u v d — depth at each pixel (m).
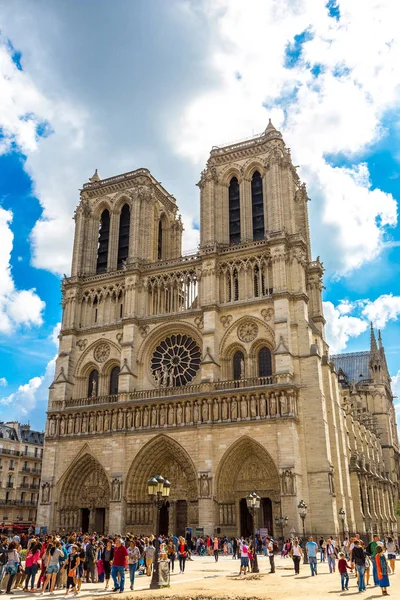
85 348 99.88
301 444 78.56
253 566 50.53
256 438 78.56
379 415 146.50
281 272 86.69
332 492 76.12
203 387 84.25
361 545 39.12
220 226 96.81
